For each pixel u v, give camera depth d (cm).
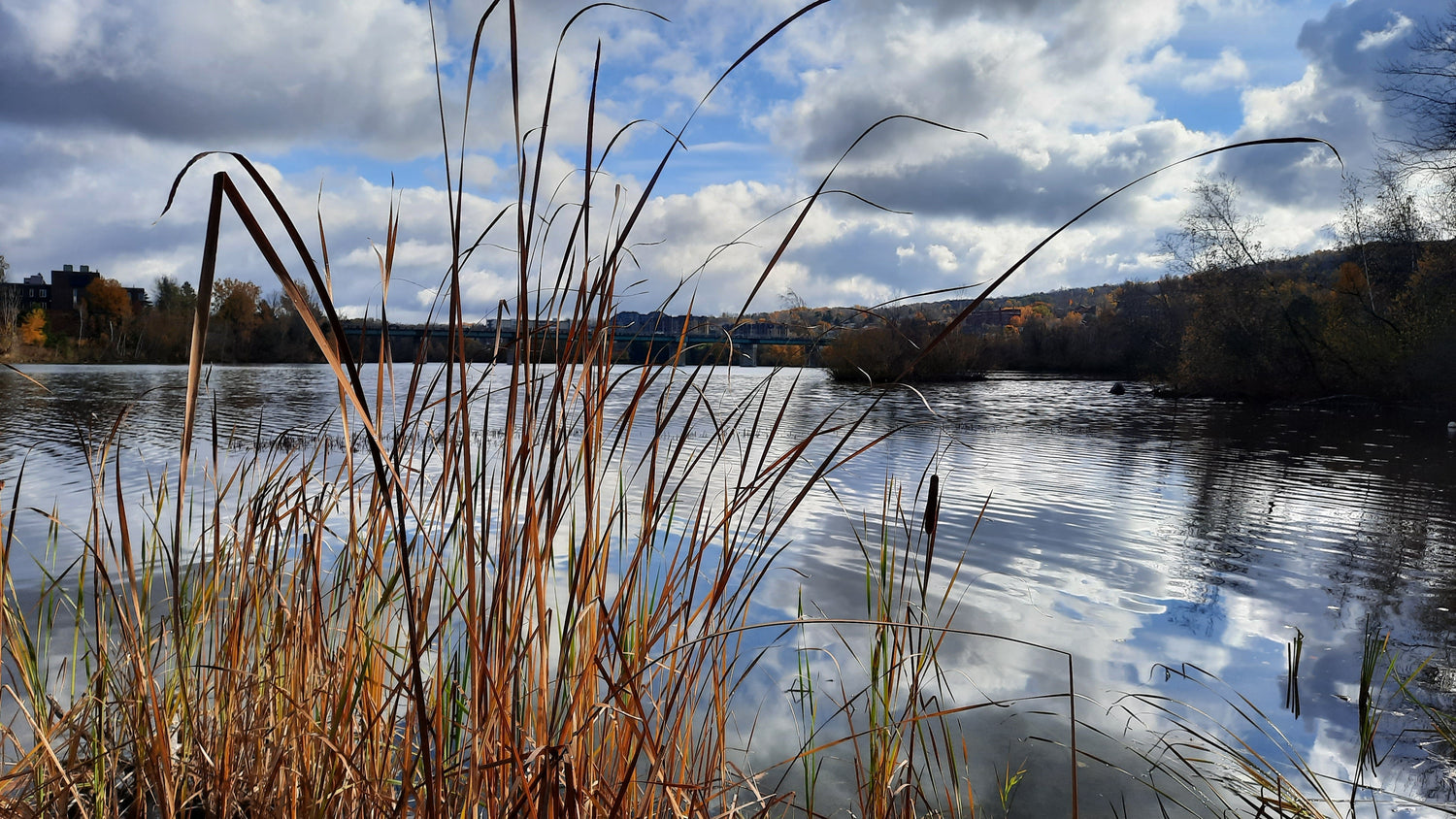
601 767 129
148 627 140
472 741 106
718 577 125
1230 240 2472
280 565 153
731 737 262
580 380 116
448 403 99
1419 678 356
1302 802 220
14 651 129
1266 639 404
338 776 127
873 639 155
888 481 152
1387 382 2125
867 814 156
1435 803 243
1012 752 265
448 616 111
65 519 536
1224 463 1077
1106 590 480
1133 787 247
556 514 111
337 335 58
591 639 127
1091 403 2323
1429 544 627
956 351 3556
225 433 1080
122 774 160
